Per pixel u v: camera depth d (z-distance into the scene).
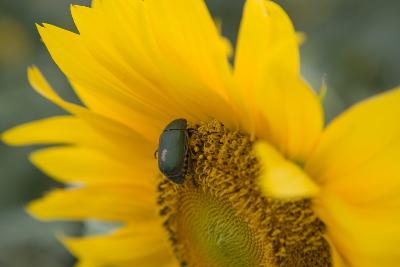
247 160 0.33
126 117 0.35
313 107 0.30
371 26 0.53
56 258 0.48
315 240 0.32
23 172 0.53
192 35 0.31
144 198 0.38
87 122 0.35
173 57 0.32
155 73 0.32
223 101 0.33
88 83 0.33
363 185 0.30
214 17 0.58
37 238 0.48
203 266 0.36
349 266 0.32
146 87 0.33
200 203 0.35
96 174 0.38
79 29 0.32
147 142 0.35
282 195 0.28
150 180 0.37
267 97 0.31
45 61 0.59
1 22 0.63
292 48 0.29
